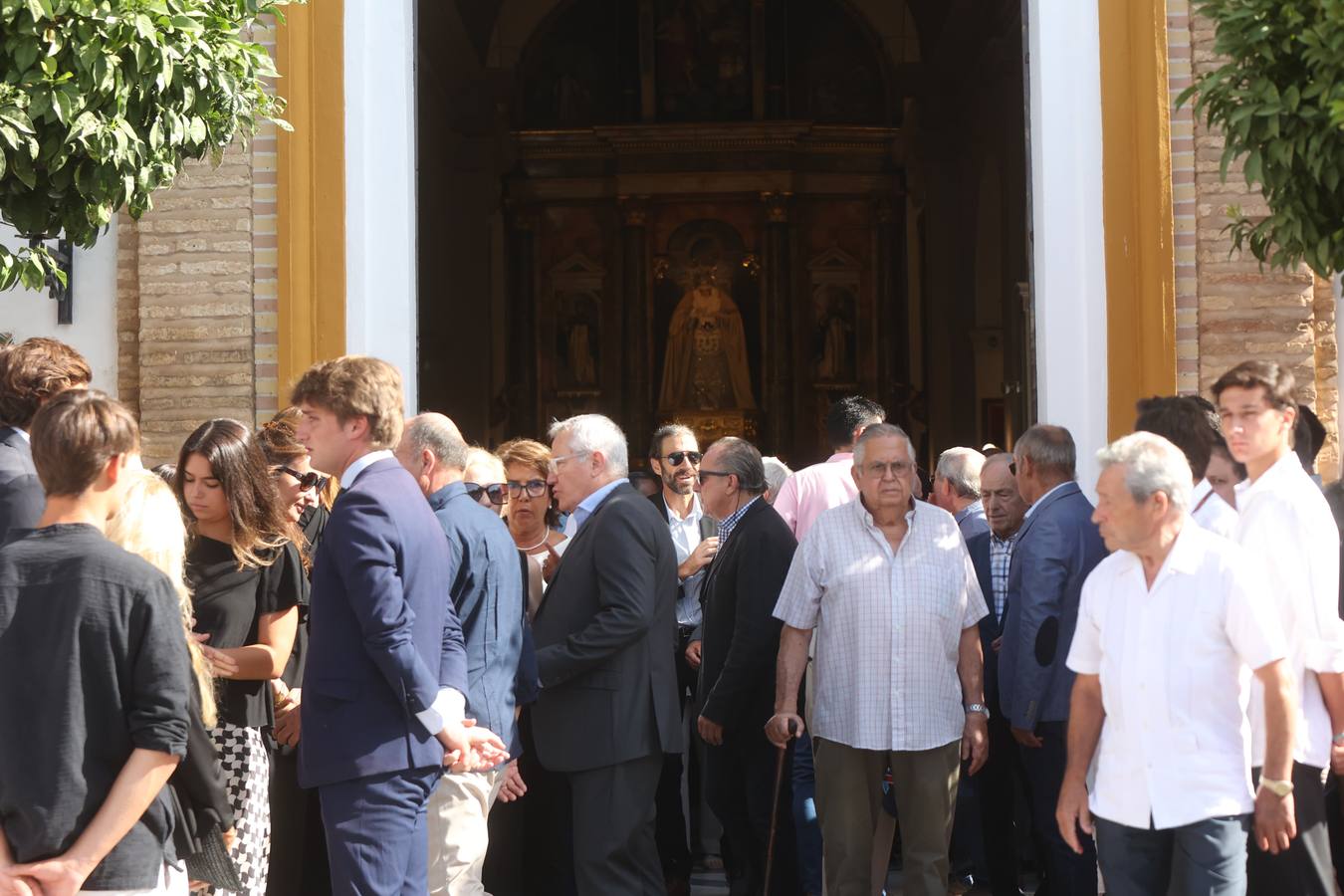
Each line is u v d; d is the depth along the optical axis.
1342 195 4.27
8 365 4.38
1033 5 7.13
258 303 7.07
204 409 7.04
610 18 24.98
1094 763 4.44
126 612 3.34
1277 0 4.23
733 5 24.91
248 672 4.61
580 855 5.33
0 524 4.18
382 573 4.07
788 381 24.41
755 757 5.97
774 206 24.42
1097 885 5.59
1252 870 4.38
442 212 22.28
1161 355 6.82
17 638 3.29
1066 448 5.53
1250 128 4.33
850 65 24.86
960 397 21.48
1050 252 7.04
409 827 4.18
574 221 24.92
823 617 5.45
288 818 5.19
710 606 6.09
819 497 6.76
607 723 5.31
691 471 7.17
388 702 4.14
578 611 5.42
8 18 4.12
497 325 24.47
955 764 5.34
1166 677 4.00
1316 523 4.34
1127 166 6.93
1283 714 3.92
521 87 24.77
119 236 7.26
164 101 4.49
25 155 4.29
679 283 24.89
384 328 7.09
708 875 7.24
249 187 7.07
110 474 3.45
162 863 3.54
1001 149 18.17
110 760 3.34
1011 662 5.52
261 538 4.72
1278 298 6.85
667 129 24.23
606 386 24.66
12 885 3.21
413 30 7.25
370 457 4.30
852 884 5.33
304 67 7.05
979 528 6.65
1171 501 4.02
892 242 24.45
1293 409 4.46
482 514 5.01
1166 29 6.90
